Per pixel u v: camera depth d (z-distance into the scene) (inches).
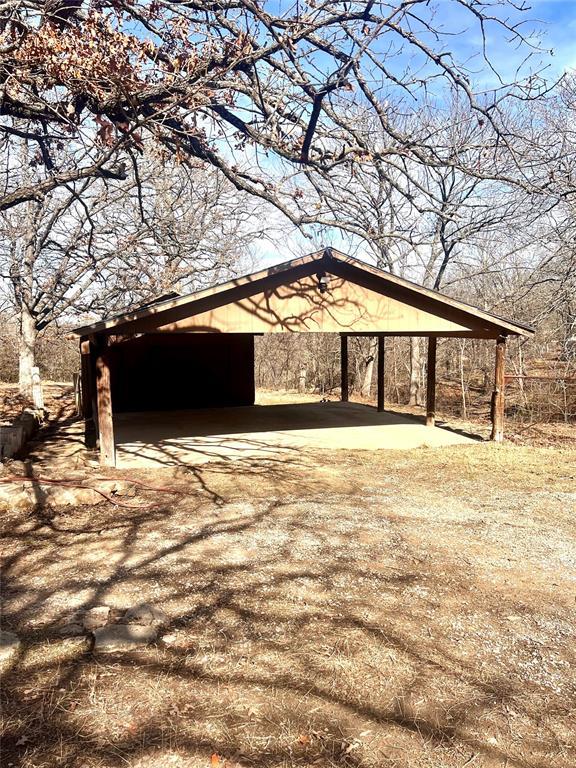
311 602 146.0
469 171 205.6
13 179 388.2
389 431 441.7
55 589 152.0
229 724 98.8
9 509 221.5
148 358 581.3
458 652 124.1
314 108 189.6
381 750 93.7
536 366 723.4
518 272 666.2
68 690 107.0
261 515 221.8
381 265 600.4
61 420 514.0
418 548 186.7
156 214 493.0
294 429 452.8
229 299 339.9
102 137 188.9
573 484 276.8
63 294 506.6
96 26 176.9
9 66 176.4
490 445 381.4
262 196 221.5
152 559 173.9
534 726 100.8
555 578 163.6
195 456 343.0
